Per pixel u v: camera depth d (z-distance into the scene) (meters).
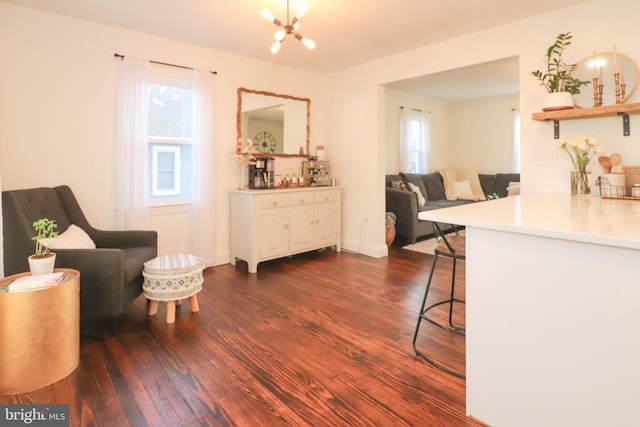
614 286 1.20
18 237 2.17
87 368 1.95
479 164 6.95
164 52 3.52
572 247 1.27
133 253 2.71
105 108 3.23
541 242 1.35
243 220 3.87
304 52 3.91
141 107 3.34
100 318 2.25
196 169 3.73
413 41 3.54
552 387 1.35
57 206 2.77
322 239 4.47
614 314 1.20
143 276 2.58
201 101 3.71
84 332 2.38
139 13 2.94
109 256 2.23
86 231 2.92
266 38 3.50
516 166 6.48
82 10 2.89
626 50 2.52
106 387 1.78
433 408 1.64
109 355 2.09
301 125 4.68
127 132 3.28
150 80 3.47
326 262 4.16
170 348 2.17
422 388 1.79
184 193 3.81
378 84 4.21
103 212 3.27
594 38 2.65
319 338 2.31
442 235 2.10
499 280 1.47
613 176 2.40
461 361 2.03
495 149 6.72
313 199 4.33
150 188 3.58
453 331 2.30
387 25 3.14
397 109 6.18
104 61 3.20
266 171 4.17
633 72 2.49
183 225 3.78
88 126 3.15
